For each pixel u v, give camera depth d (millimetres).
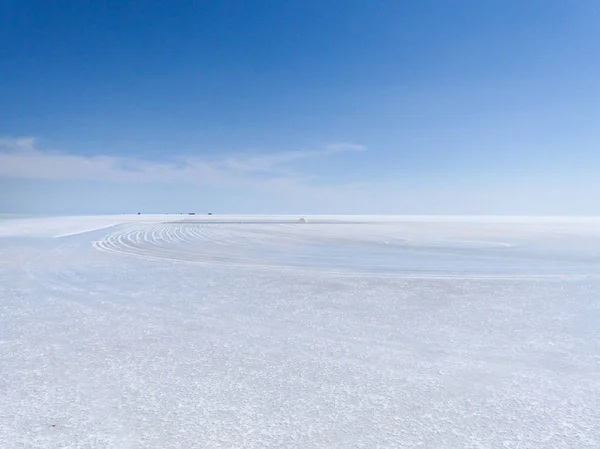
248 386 3482
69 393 3314
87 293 7367
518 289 7941
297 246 16922
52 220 45781
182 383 3527
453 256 13523
